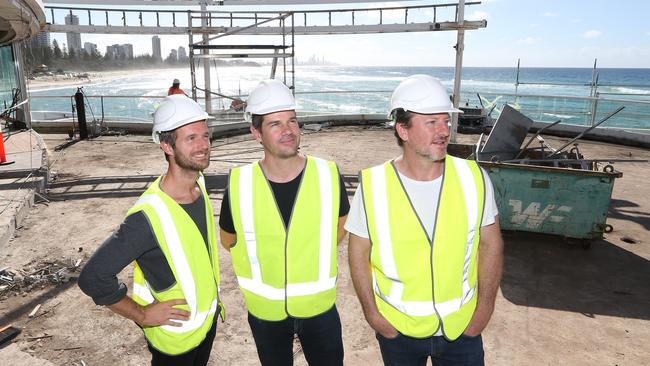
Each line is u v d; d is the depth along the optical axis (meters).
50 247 5.52
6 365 3.29
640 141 11.96
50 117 18.27
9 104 13.73
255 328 2.37
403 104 1.88
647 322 3.93
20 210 6.40
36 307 4.13
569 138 13.16
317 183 2.28
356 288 2.08
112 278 1.80
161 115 1.95
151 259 1.93
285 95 2.16
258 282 2.30
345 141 12.76
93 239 5.78
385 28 12.50
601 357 3.43
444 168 1.98
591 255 5.37
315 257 2.28
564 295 4.42
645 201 7.36
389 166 2.03
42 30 12.34
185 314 1.99
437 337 2.03
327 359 2.44
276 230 2.21
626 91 71.12
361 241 2.05
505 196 5.62
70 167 9.84
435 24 11.88
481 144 6.80
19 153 9.88
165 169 9.63
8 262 5.09
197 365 2.24
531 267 5.04
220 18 12.80
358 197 2.04
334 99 41.72
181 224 1.95
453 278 1.97
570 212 5.42
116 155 11.16
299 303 2.29
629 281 4.71
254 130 2.21
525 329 3.82
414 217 1.94
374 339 3.67
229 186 2.27
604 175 5.19
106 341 3.65
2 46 13.45
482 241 2.06
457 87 12.15
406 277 1.98
